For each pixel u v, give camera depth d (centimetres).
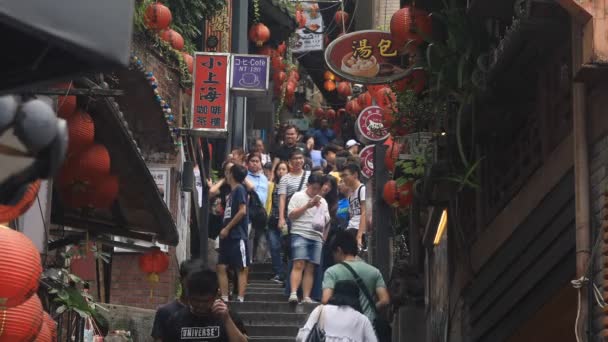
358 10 4588
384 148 2267
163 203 1501
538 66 1233
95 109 1338
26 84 644
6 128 657
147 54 2127
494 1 1334
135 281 2158
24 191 686
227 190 2433
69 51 604
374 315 1463
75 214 1498
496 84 1308
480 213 1538
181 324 1167
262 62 2698
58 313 1335
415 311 2012
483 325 1457
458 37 1424
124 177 1450
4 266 884
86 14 600
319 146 4097
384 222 2241
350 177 2427
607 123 986
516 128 1427
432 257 1969
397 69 1780
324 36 4916
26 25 575
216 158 3422
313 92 5603
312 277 2197
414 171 1714
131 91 2036
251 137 4228
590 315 986
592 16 957
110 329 1800
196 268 1215
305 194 2189
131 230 1566
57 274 1341
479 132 1480
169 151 2245
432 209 1870
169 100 2278
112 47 609
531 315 1238
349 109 3412
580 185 1027
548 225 1181
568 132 1140
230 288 2475
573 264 1098
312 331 1398
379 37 1784
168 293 2173
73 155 1329
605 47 952
